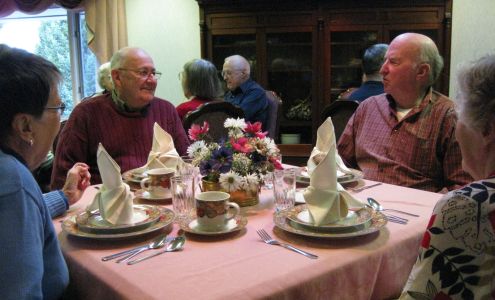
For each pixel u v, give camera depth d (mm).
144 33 5078
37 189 991
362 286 1091
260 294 906
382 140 2205
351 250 1112
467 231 797
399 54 2105
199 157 1507
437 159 2074
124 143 2221
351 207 1303
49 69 1012
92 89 5410
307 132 4676
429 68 2096
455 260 801
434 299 815
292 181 1427
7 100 948
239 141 1494
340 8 4270
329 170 1233
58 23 5508
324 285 1004
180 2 4949
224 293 898
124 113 2240
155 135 1879
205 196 1280
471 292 793
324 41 4344
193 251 1117
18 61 973
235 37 4590
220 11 4473
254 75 4605
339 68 4434
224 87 4598
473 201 802
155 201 1581
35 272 883
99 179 2180
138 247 1154
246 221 1295
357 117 2385
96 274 1018
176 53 5043
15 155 1001
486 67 852
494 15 4250
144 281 958
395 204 1494
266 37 4477
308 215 1287
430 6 4129
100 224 1251
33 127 1001
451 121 2012
